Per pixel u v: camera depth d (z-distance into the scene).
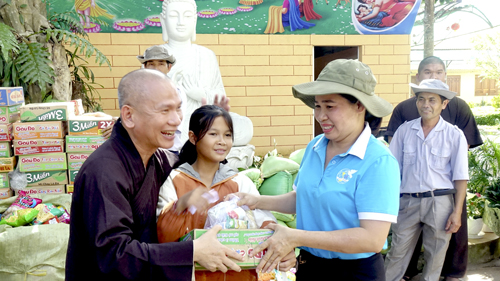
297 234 1.47
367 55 6.49
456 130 3.03
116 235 1.25
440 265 3.19
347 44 6.41
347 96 1.58
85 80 5.74
